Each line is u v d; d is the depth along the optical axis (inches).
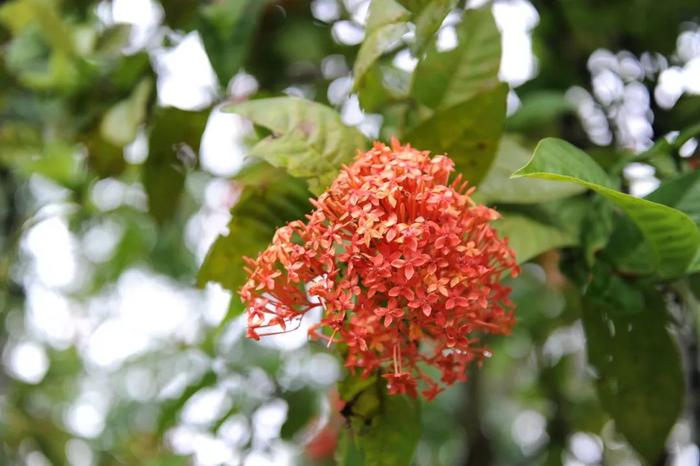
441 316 24.5
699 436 32.8
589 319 29.5
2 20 36.3
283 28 37.4
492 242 25.2
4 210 46.9
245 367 35.4
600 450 46.2
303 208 27.9
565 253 29.1
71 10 37.3
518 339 46.6
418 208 24.6
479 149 27.4
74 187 37.5
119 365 56.1
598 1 35.6
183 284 49.6
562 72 35.7
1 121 40.6
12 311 49.1
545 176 24.3
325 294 24.3
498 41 28.6
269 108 27.0
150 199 33.6
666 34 35.3
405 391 25.0
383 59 34.9
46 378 57.4
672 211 25.4
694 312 30.6
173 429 36.2
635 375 29.4
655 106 33.5
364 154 25.7
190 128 32.4
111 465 51.3
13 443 45.9
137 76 34.7
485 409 58.4
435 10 26.5
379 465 26.5
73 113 35.6
